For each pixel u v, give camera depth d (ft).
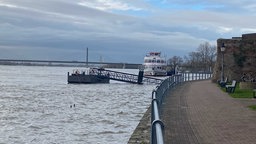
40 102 172.65
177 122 64.59
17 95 210.18
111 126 102.01
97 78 318.65
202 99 105.70
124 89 264.52
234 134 54.13
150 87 290.56
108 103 169.37
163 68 426.10
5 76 507.71
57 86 290.15
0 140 85.51
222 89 143.74
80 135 90.02
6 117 121.49
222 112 78.28
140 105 159.94
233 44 189.26
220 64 191.62
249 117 71.36
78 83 316.60
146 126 63.00
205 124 62.80
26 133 93.56
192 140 49.60
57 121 112.88
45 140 85.30
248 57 185.98
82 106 155.74
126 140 83.56
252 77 182.91
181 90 138.62
